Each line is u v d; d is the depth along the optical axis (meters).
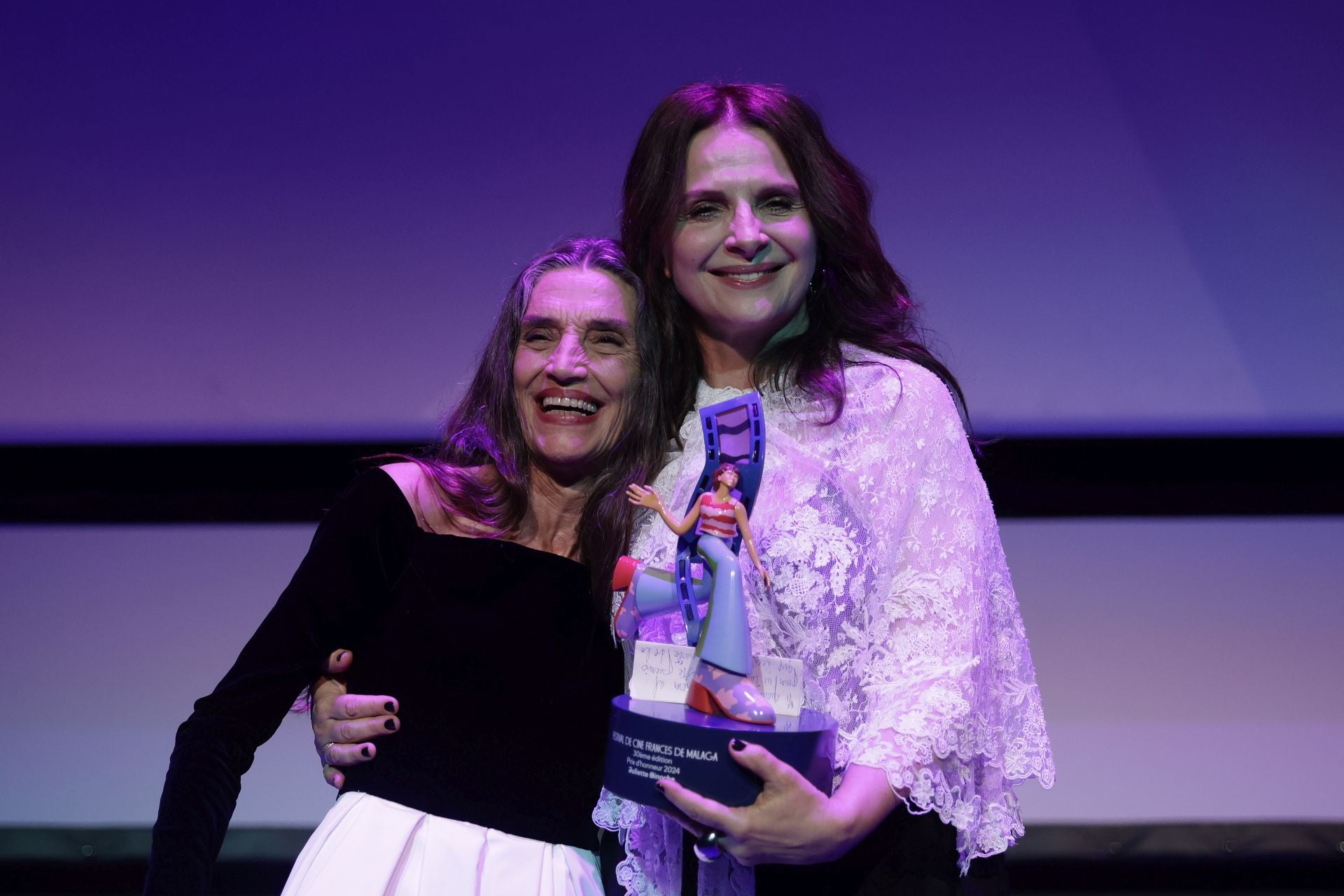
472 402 3.39
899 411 2.98
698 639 2.56
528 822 2.97
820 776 2.54
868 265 3.15
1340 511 6.73
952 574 2.87
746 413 2.57
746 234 2.90
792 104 3.05
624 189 3.23
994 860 3.04
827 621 2.82
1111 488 6.73
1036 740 3.04
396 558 3.15
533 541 3.27
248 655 3.06
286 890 2.95
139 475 6.82
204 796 2.86
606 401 3.19
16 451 6.79
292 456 6.80
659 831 2.96
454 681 3.02
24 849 6.17
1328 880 6.17
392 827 2.92
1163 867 6.24
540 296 3.20
